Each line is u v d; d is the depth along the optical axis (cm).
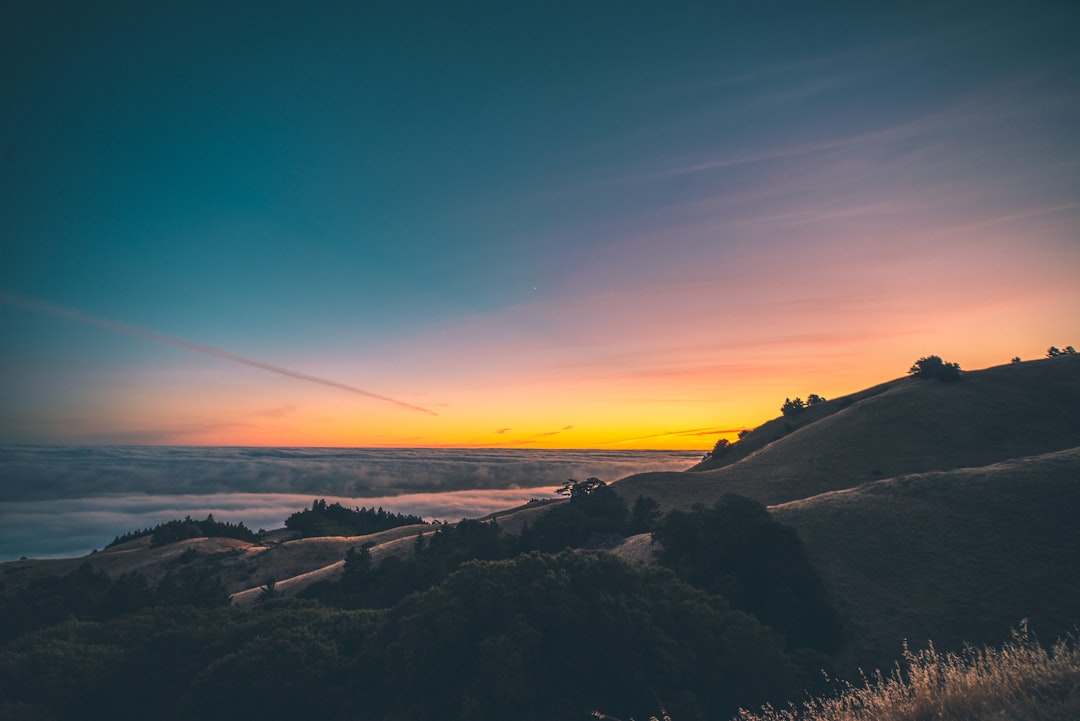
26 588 9406
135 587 7706
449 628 2756
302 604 4659
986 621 3641
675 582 3438
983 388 11825
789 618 3903
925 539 4738
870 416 11569
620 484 11419
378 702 2853
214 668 3048
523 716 2355
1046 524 4488
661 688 2442
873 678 3206
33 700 3048
